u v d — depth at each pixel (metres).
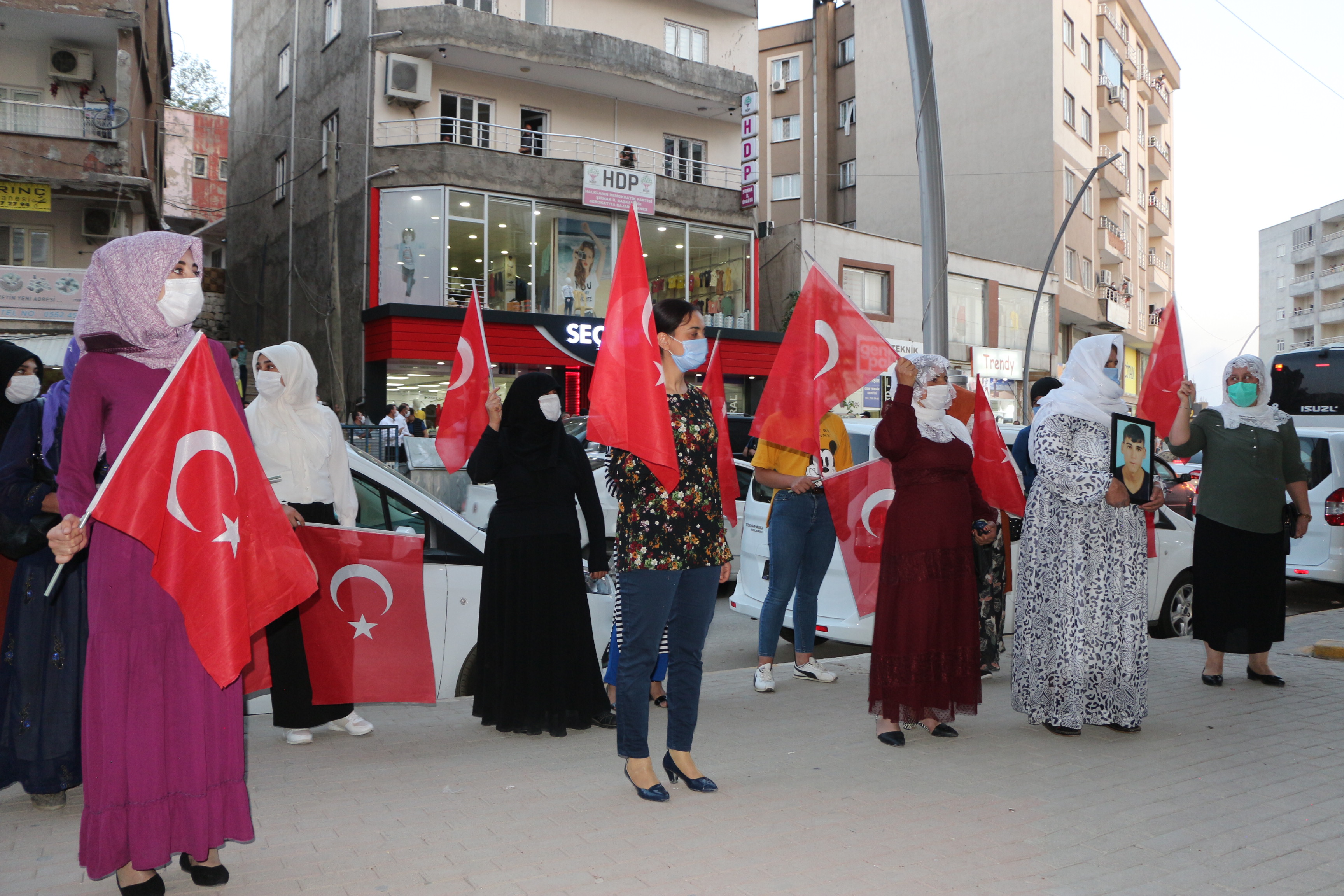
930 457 5.03
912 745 5.02
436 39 22.66
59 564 2.96
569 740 5.07
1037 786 4.33
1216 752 4.92
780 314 28.72
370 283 22.84
